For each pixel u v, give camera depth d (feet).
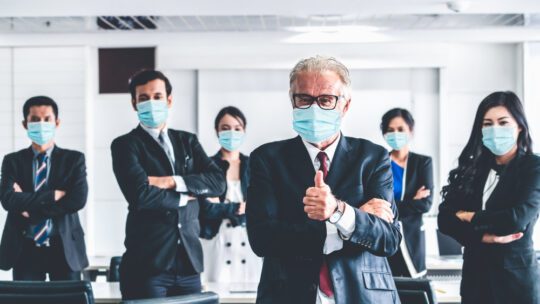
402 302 10.13
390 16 24.29
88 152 26.96
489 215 10.99
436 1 20.42
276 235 6.93
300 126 7.21
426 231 21.40
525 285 10.84
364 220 6.68
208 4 20.85
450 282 16.17
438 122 27.14
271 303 6.93
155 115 12.59
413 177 17.83
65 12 21.59
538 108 26.12
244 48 27.02
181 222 12.34
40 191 15.74
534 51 26.16
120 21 24.80
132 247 12.17
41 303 9.92
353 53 26.66
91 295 10.03
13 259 15.52
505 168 11.35
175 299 9.07
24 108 16.21
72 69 26.94
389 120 18.17
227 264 16.26
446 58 26.55
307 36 26.27
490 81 26.89
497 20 24.62
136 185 12.12
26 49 27.04
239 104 27.35
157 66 27.14
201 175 12.80
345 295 6.73
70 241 15.76
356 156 7.42
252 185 7.41
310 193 6.55
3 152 27.04
